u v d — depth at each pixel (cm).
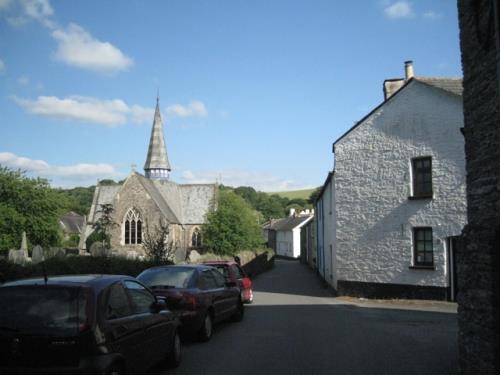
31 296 598
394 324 1384
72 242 6625
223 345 1059
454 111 1950
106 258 1741
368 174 2209
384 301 2045
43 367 559
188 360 911
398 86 2525
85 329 573
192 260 2894
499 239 630
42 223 4022
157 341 759
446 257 1950
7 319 580
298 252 8119
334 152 2347
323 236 3331
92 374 560
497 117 709
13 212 3806
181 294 1035
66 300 591
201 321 1062
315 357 936
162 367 843
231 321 1425
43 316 580
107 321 614
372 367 855
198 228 6228
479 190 775
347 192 2280
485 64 748
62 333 565
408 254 2055
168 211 5803
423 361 903
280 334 1208
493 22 704
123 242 5531
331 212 2684
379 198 2162
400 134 2108
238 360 909
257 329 1287
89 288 615
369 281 2173
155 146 7175
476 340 679
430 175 2027
